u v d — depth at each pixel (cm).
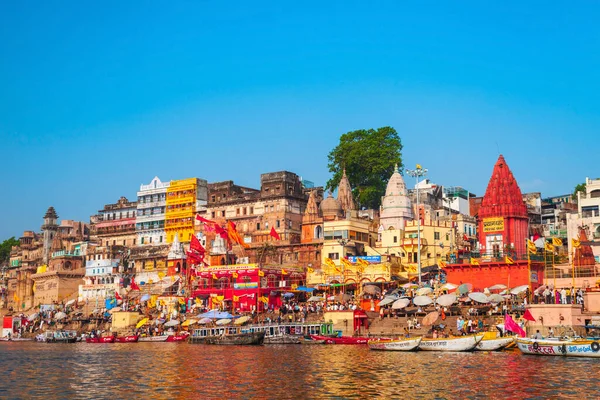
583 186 13525
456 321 7944
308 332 8744
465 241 11338
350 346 7869
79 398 4712
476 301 8119
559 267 8825
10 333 12300
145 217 15000
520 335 6681
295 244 11831
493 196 9431
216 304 10738
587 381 4906
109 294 13200
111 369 6238
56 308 13375
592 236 10300
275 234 11675
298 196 13025
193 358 6944
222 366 6191
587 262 8919
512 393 4575
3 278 17812
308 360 6444
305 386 4972
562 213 12712
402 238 10962
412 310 8481
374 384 4984
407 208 11562
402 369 5662
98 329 11712
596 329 7006
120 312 11181
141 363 6656
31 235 18500
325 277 10612
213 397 4644
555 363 5759
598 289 7650
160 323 10756
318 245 11581
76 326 12019
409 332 8012
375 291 9194
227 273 10938
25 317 12988
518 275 8669
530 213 13300
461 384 4912
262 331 8488
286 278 10975
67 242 16625
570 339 6316
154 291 12700
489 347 6788
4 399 4719
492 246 9344
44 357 7631
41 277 15162
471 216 13025
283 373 5628
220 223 13462
